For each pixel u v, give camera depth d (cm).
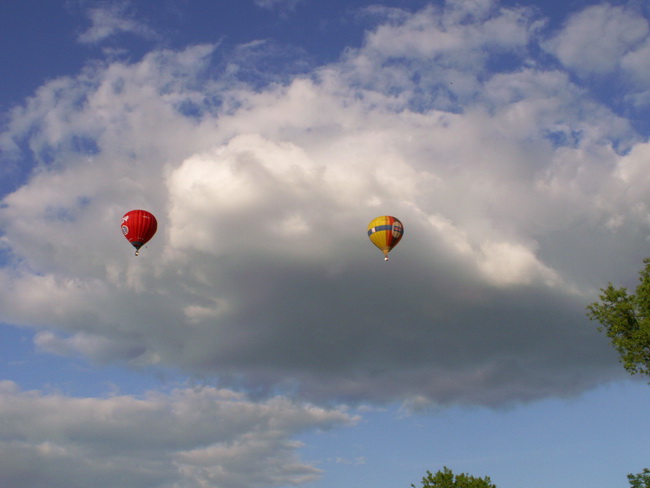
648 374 5272
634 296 5416
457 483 7131
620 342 5319
